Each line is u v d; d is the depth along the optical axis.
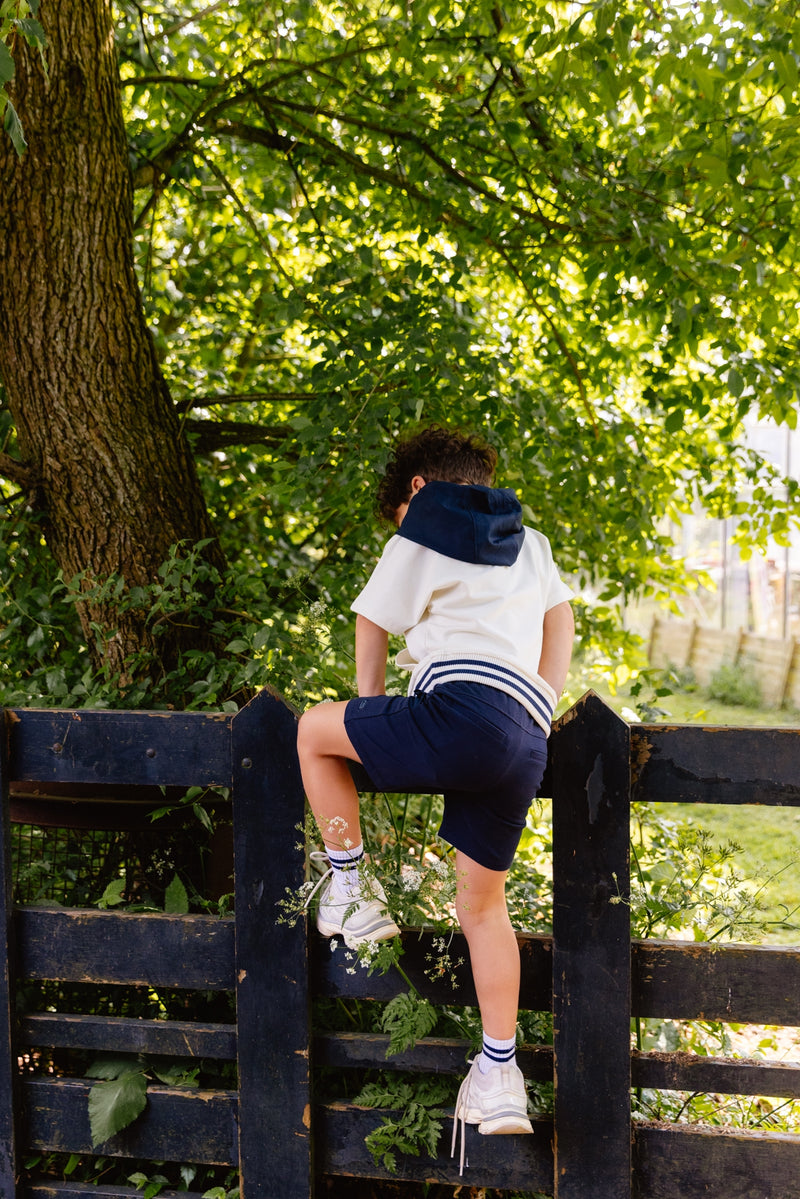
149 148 4.05
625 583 4.21
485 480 2.14
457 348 3.31
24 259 3.01
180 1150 2.18
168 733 2.16
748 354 3.91
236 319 4.79
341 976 2.12
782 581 12.31
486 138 3.82
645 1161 2.03
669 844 3.10
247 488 4.21
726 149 3.15
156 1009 2.61
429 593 1.91
